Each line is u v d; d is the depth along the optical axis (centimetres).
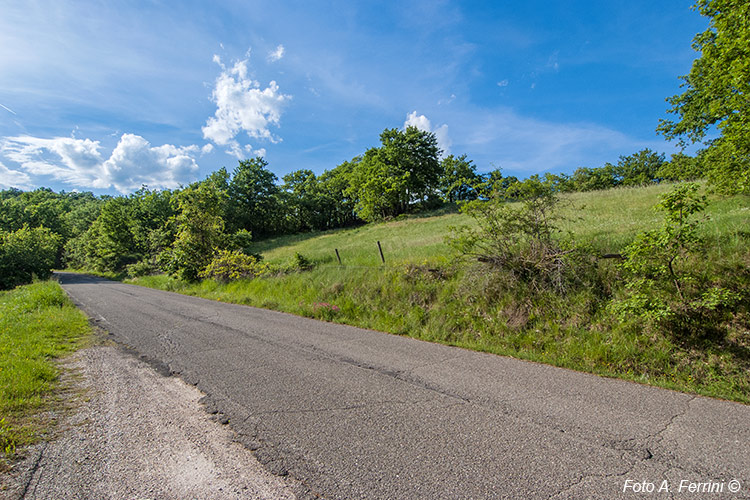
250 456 285
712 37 1107
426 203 5391
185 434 323
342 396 399
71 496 239
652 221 991
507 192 824
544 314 666
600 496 228
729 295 499
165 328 803
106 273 4284
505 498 227
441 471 258
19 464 277
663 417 336
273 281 1355
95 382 462
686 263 599
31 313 1000
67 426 341
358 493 236
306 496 235
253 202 5850
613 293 639
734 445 285
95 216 6475
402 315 817
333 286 1048
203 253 2073
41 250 3612
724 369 451
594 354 529
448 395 395
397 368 495
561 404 368
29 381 432
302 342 650
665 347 503
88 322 895
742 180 871
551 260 738
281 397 400
